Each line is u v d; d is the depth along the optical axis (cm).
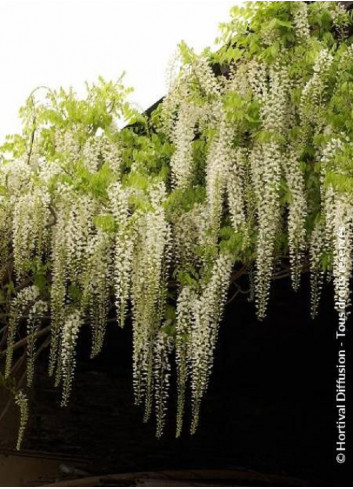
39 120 542
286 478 1049
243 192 469
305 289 714
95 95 534
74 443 942
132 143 529
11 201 550
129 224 486
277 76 456
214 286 493
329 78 449
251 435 1091
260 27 462
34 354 604
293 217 463
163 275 514
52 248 531
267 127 452
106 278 533
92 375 985
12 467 877
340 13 464
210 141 474
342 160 423
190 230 513
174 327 538
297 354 955
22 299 584
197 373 503
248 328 852
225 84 479
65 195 508
